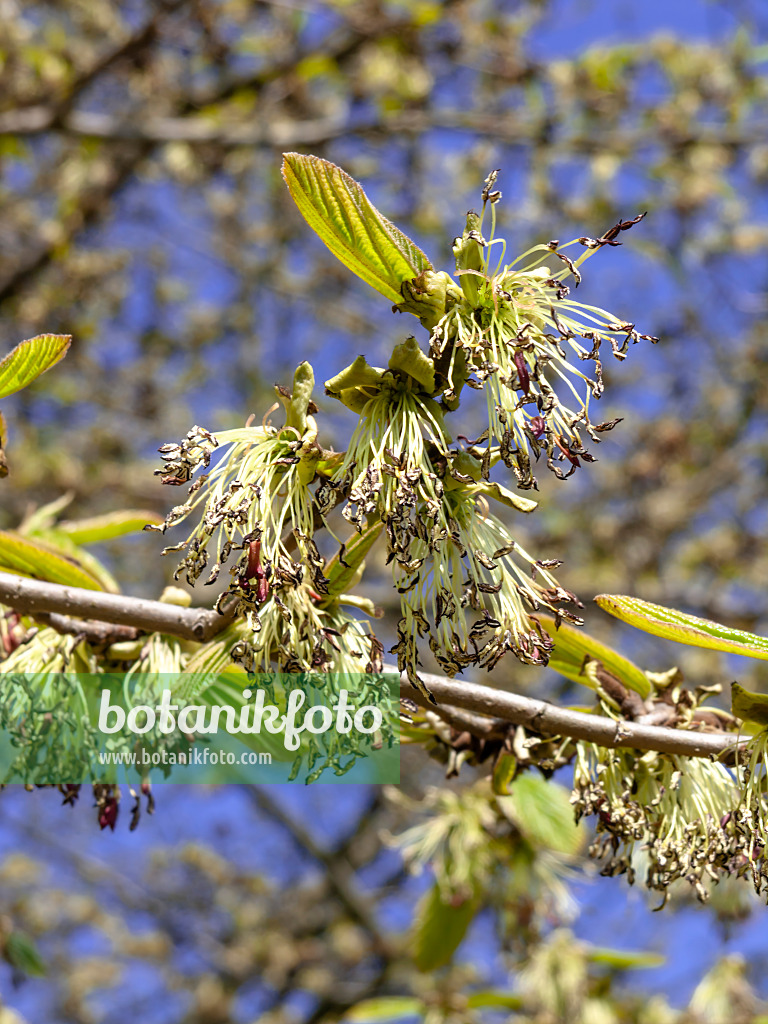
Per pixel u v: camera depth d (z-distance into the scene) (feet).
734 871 5.12
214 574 4.34
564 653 5.76
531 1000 10.39
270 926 27.43
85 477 22.68
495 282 4.59
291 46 20.21
